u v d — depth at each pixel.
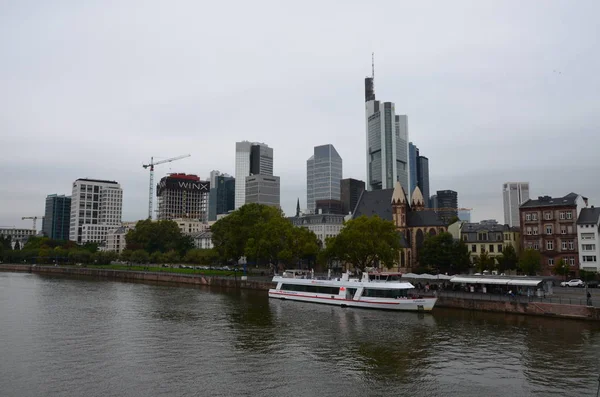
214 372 54.38
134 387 49.28
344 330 76.44
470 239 170.75
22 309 99.75
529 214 144.75
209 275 165.25
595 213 137.38
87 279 187.75
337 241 139.38
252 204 181.62
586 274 124.44
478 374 53.19
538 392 47.62
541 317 83.31
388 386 49.81
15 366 56.44
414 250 187.50
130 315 91.94
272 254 159.00
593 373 52.91
